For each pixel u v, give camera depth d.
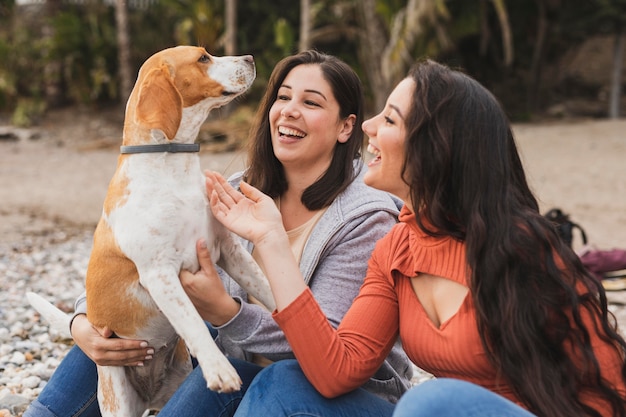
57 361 4.16
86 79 20.67
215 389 2.15
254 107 18.42
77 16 21.36
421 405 1.66
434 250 2.05
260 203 2.21
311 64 2.71
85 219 9.23
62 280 6.17
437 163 1.95
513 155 2.03
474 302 1.91
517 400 1.94
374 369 2.16
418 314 2.09
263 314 2.35
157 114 2.30
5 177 12.48
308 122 2.63
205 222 2.38
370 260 2.29
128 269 2.38
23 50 21.00
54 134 18.30
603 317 1.89
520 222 1.91
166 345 2.60
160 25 21.66
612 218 9.02
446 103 1.96
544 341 1.86
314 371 2.05
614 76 21.00
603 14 19.94
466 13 18.44
